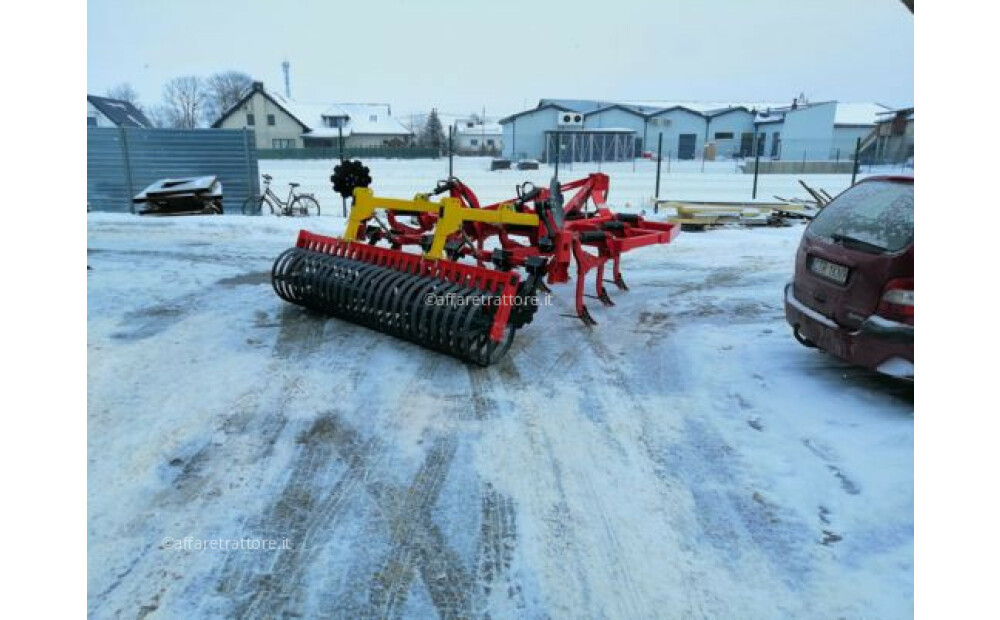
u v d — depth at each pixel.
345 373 4.97
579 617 2.60
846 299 4.39
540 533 3.11
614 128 47.97
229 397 4.52
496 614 2.61
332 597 2.69
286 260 6.50
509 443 3.94
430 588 2.75
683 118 48.34
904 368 4.00
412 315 5.17
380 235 6.94
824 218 4.92
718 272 9.03
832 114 43.66
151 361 5.17
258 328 6.05
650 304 7.21
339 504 3.31
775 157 44.69
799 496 3.41
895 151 38.12
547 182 24.62
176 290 7.46
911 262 3.95
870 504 3.32
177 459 3.70
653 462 3.75
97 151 15.61
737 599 2.70
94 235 11.31
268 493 3.40
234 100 60.62
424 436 4.02
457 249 6.08
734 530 3.14
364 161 37.75
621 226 7.16
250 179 16.38
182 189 14.26
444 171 30.25
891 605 2.65
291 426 4.12
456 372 5.04
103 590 2.69
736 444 3.97
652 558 2.94
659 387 4.83
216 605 2.63
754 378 4.99
